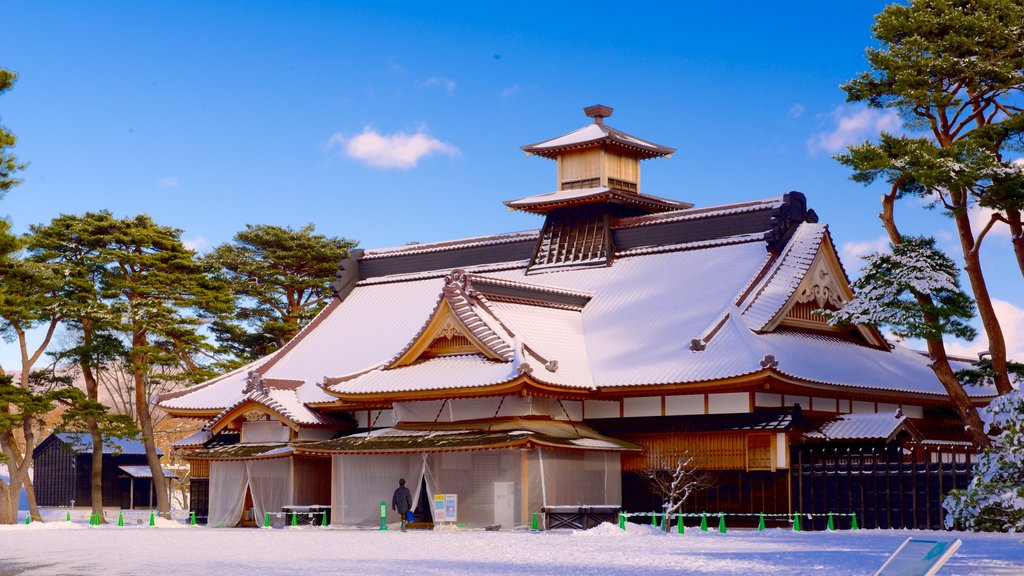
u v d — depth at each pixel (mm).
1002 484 28516
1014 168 48406
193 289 76000
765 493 51812
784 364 53781
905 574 19172
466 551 35594
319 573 27469
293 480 58875
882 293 49750
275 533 50188
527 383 52750
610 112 72750
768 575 26469
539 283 68375
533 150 71188
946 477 45750
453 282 58188
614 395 56094
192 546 38844
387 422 61375
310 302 103500
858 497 48688
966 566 27875
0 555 34062
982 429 51031
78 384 118812
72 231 72438
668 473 54219
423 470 54000
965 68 50031
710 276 61844
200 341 75500
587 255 68438
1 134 50781
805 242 61688
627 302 62750
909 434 53531
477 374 54938
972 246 52094
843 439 52594
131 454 105062
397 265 76625
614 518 53750
